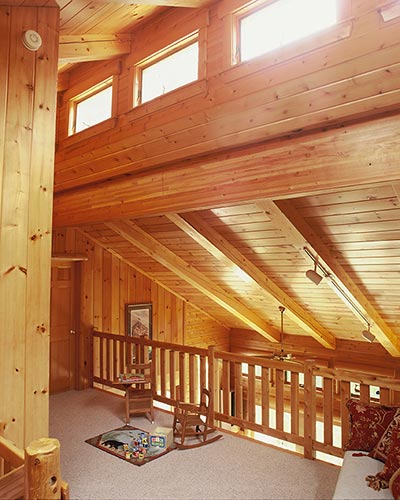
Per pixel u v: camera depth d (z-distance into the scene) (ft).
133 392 15.42
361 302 16.10
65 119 16.93
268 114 10.02
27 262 8.58
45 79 8.99
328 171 9.23
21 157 8.57
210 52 11.37
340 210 11.53
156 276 22.47
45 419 8.70
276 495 9.91
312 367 11.97
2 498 5.82
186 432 13.32
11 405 8.22
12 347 8.30
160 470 11.14
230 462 11.63
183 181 12.35
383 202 10.61
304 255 13.87
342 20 8.73
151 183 13.33
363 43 8.41
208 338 26.50
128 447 12.56
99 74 15.19
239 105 10.58
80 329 19.79
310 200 11.49
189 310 25.29
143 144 13.23
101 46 13.26
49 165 8.98
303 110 9.41
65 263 19.72
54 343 19.10
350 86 8.64
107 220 15.20
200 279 19.71
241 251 15.93
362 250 13.17
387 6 7.79
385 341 18.65
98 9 11.51
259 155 10.49
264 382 13.20
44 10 9.05
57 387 19.10
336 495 7.72
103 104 15.51
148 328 22.89
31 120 8.75
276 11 10.40
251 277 16.87
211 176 11.59
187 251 17.70
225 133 10.96
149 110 12.95
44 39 9.00
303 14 9.86
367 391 11.04
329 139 9.20
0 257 8.21
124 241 19.43
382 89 8.24
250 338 26.66
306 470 11.17
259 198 10.49
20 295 8.46
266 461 11.70
